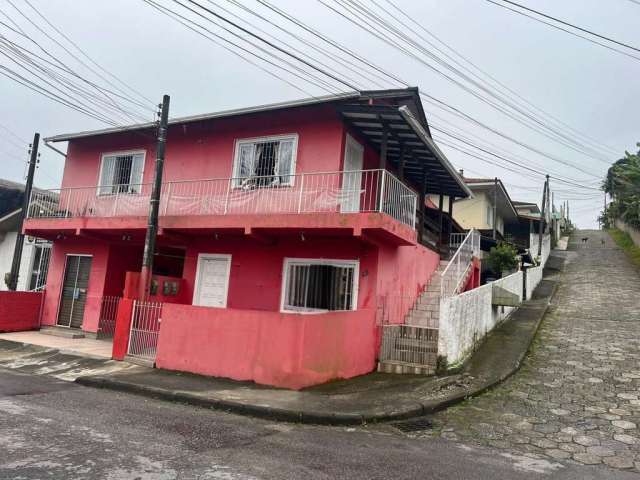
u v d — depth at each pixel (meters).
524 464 5.19
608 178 30.55
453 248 16.73
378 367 9.70
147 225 10.81
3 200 19.95
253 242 11.78
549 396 7.98
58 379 8.55
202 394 7.30
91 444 4.94
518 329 13.29
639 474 5.04
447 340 9.28
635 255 29.02
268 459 4.86
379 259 10.34
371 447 5.52
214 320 8.81
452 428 6.46
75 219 12.80
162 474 4.23
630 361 10.14
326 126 11.07
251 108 11.29
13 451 4.59
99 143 14.70
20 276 17.44
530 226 30.09
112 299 13.13
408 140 11.73
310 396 7.43
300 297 11.04
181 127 12.89
